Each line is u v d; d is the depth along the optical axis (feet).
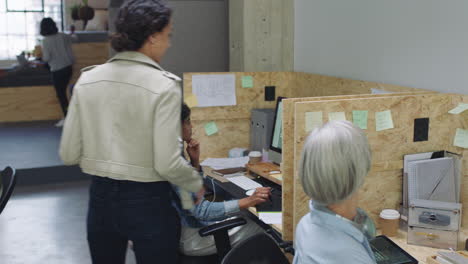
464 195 7.59
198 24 14.88
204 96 10.93
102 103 6.23
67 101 23.67
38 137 21.35
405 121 7.39
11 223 13.80
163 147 5.98
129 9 6.17
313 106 6.84
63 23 31.22
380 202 7.50
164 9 6.26
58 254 11.96
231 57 13.26
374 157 7.32
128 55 6.27
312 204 3.94
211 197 9.59
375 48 9.59
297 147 6.88
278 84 11.50
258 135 10.75
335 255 3.67
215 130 11.14
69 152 6.51
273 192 8.87
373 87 9.52
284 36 12.51
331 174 3.65
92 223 6.61
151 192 6.27
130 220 6.28
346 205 3.86
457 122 7.59
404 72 8.96
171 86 6.11
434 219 6.76
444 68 8.11
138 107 6.09
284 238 7.43
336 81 10.49
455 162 7.48
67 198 15.75
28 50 28.55
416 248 6.82
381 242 6.77
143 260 6.44
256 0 12.30
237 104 11.19
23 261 11.60
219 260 7.73
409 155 7.44
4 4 30.01
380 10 9.39
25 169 16.87
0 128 23.09
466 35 7.66
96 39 25.93
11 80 24.21
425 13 8.39
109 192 6.30
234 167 10.40
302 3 11.85
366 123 7.15
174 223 6.56
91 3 29.55
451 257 6.06
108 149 6.21
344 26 10.43
